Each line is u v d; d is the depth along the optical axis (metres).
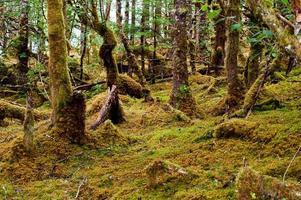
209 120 9.13
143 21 16.77
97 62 17.19
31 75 12.22
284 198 4.22
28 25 12.30
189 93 9.96
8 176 6.78
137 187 5.90
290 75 9.92
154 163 5.88
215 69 15.85
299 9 2.48
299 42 2.50
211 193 5.18
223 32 15.54
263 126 6.80
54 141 7.54
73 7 9.10
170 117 9.68
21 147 7.23
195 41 17.70
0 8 12.84
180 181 5.68
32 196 6.14
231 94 9.06
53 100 7.83
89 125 9.38
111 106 9.67
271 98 8.09
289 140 6.21
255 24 4.98
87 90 14.04
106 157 7.43
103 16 9.66
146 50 18.56
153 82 17.31
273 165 5.50
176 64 10.00
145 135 8.62
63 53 7.71
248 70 9.27
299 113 7.21
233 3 7.55
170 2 15.24
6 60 15.96
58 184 6.48
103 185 6.30
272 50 4.36
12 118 10.77
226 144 6.77
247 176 4.47
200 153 6.73
